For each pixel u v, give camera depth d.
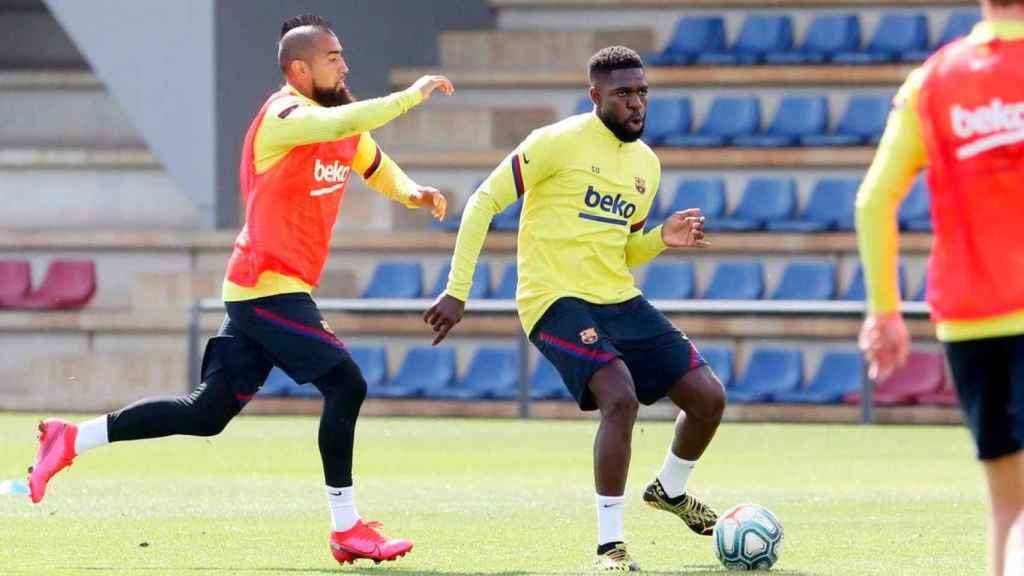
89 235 79.62
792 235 72.19
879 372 16.17
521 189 25.02
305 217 25.02
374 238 76.12
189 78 77.12
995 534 16.55
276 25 79.81
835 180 74.56
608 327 25.27
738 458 48.66
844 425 63.28
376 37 83.06
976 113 16.05
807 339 68.25
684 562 25.52
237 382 25.56
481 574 23.88
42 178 84.31
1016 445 16.47
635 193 25.52
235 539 28.80
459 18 88.69
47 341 77.25
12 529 30.31
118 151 83.06
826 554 26.48
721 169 76.69
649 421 66.38
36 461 25.69
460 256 25.06
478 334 71.75
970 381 16.50
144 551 26.98
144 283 75.62
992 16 16.30
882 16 82.56
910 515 32.81
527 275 25.45
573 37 85.75
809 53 81.25
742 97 80.12
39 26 94.25
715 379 25.53
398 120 82.06
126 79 77.69
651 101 80.38
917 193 72.50
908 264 70.69
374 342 72.50
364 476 43.41
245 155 25.23
